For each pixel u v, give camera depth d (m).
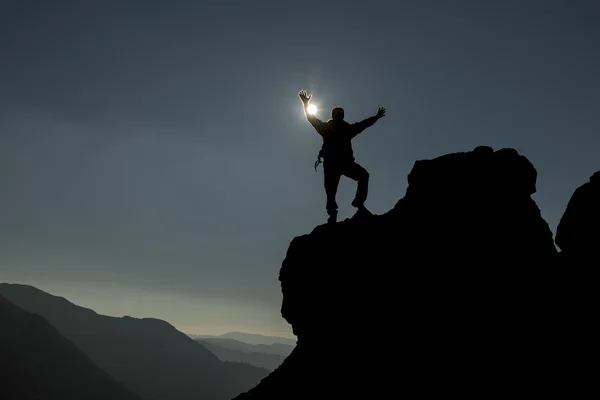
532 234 13.20
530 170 14.35
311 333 13.59
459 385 10.66
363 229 14.24
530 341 11.07
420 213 14.02
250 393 13.75
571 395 9.94
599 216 13.62
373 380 11.44
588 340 10.79
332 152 14.94
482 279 12.33
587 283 12.05
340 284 13.34
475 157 14.72
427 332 11.73
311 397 12.03
